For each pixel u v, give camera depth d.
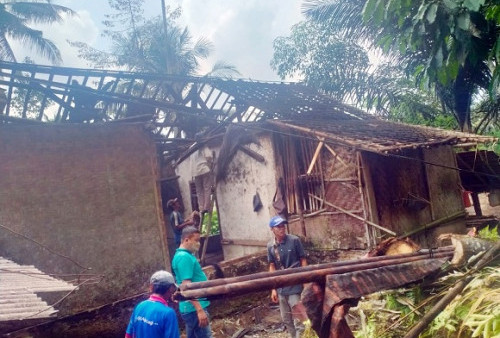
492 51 4.45
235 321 7.44
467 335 3.14
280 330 6.79
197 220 11.34
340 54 16.28
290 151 9.96
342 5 13.29
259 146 10.51
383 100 16.19
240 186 11.12
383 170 9.14
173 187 13.26
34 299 3.28
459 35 4.54
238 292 2.60
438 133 10.19
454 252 3.77
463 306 3.23
